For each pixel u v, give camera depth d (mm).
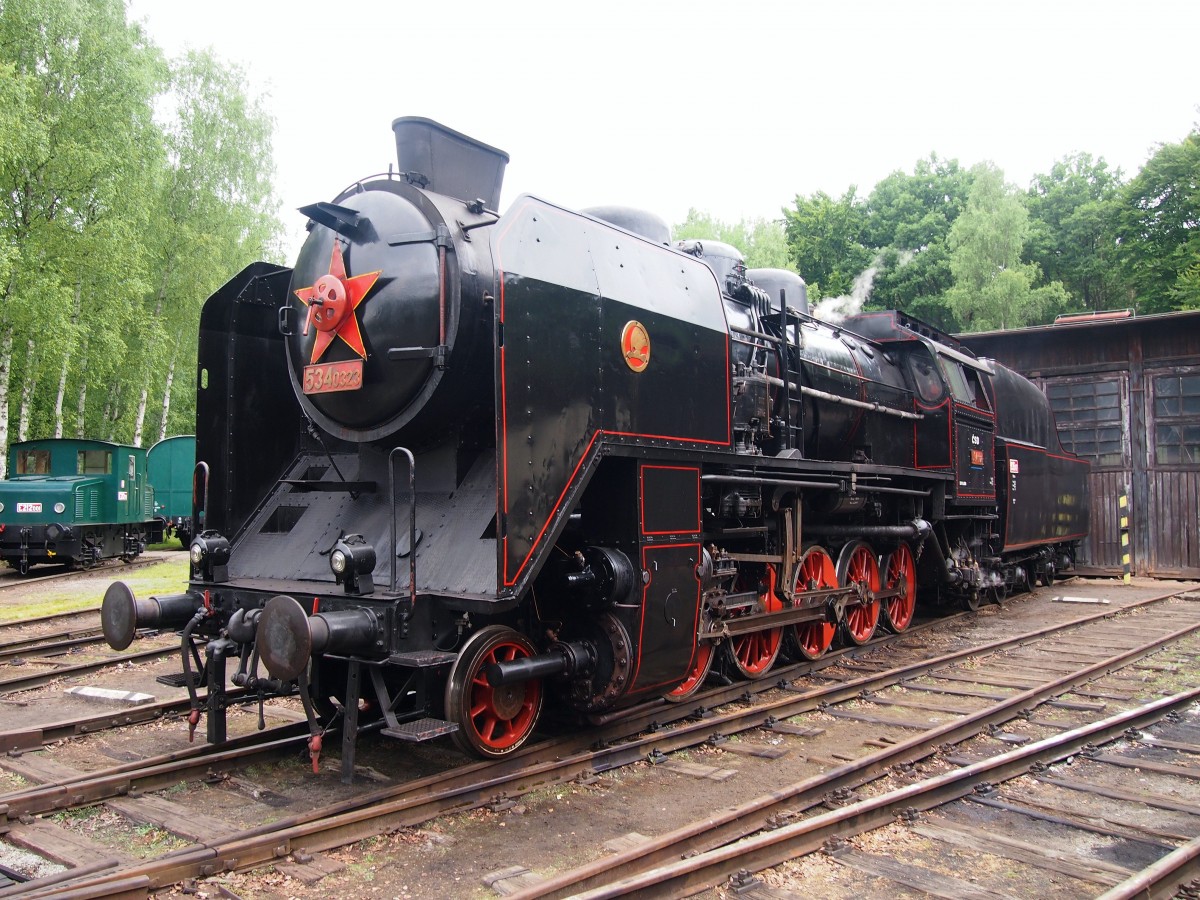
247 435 6285
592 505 5496
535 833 4129
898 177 45375
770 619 7098
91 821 4246
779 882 3600
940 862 3846
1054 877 3707
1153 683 7555
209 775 4824
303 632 4031
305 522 5840
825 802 4445
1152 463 17094
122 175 20688
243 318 6305
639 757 5266
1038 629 10250
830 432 8352
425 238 4926
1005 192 39812
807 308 9062
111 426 29562
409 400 5035
